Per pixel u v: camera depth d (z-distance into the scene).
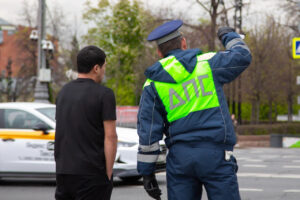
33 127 10.71
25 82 58.09
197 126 3.85
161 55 4.14
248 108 61.69
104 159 4.18
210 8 30.17
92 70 4.30
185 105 3.89
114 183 11.05
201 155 3.81
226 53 3.99
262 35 42.69
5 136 10.71
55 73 49.66
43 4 23.25
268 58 42.69
